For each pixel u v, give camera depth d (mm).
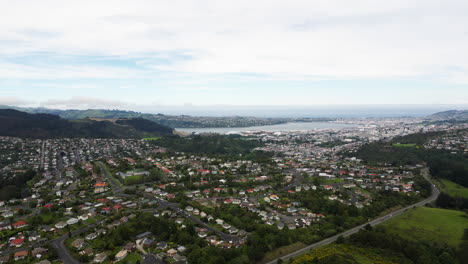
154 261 138875
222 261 136000
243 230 175625
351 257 144625
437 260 148625
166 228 170125
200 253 143500
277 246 162625
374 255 148125
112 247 150000
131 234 165875
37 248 148000
